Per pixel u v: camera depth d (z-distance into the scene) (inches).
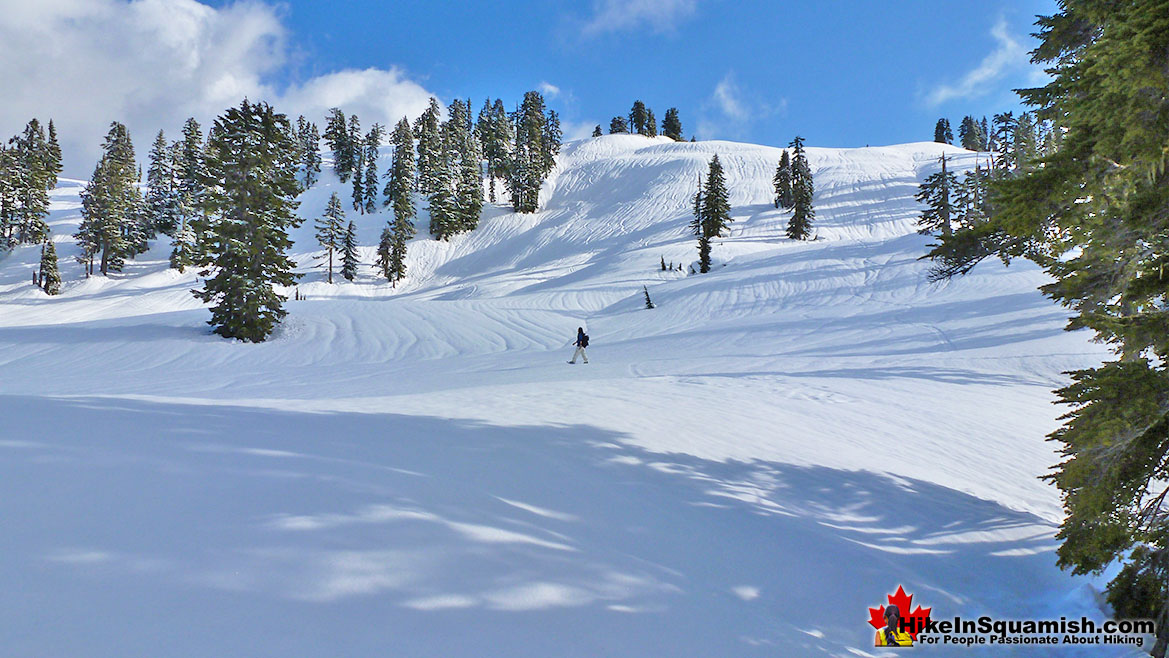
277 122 1191.6
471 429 243.4
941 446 345.4
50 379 765.9
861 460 289.7
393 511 128.3
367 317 1390.3
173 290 2536.9
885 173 3767.2
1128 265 180.1
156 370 902.4
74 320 2185.0
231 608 85.7
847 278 1497.3
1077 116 189.0
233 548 102.2
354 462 160.4
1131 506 153.9
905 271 1457.9
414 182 4180.6
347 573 101.1
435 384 600.7
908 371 646.5
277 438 176.9
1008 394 527.8
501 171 4581.7
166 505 114.5
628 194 4097.0
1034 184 187.2
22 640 70.6
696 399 423.2
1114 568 188.9
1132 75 165.2
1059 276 203.0
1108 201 179.6
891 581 167.5
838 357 768.9
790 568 159.6
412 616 93.6
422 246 3511.3
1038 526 231.3
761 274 1704.0
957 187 2308.1
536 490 171.5
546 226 3720.5
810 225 2792.8
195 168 3260.3
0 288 2576.3
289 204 1195.9
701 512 185.5
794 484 237.8
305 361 1042.1
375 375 774.5
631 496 186.5
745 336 1042.7
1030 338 770.2
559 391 434.9
